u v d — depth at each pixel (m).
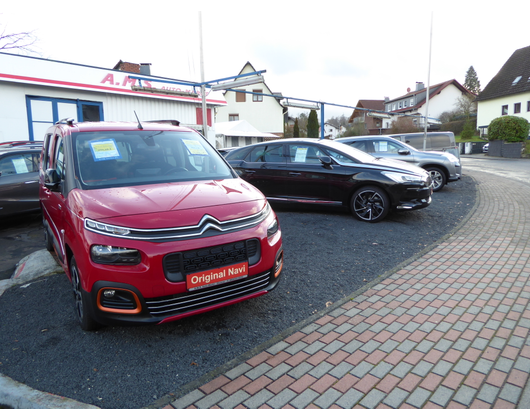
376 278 4.42
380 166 7.08
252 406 2.35
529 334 3.12
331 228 6.67
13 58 12.48
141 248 2.71
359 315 3.52
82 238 2.81
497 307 3.62
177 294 2.79
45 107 13.70
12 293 4.18
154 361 2.86
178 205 3.04
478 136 46.06
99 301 2.78
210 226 2.93
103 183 3.45
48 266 4.86
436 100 58.38
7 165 7.38
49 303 3.91
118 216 2.85
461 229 6.73
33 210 7.64
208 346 3.06
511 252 5.34
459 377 2.60
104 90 14.70
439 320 3.39
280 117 44.50
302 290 4.13
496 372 2.64
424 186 6.82
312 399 2.41
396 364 2.76
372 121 72.50
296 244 5.79
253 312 3.64
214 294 2.95
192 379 2.65
